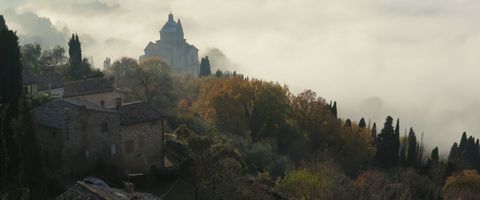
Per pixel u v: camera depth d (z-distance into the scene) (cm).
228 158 5222
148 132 5588
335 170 6819
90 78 8981
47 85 7625
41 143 5278
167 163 5934
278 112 9025
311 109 9638
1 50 5125
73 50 10144
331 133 9619
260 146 7556
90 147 5153
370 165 9931
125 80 9569
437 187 9156
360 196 5084
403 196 5506
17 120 4397
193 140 6356
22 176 4209
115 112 5272
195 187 4772
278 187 5434
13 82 5172
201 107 9456
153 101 9350
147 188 5238
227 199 4566
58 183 4791
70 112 5031
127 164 5400
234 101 8831
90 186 3509
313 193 5281
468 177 8612
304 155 8450
